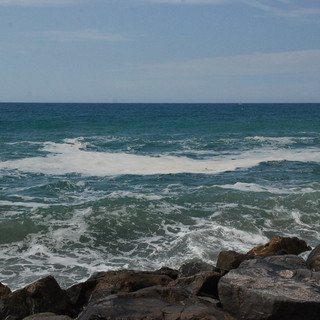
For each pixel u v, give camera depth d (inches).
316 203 677.9
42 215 590.9
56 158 1025.5
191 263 390.6
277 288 285.1
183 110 4485.7
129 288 350.3
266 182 832.9
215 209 642.8
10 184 786.2
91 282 361.4
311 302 268.8
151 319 260.2
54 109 4525.1
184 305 284.5
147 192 736.3
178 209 637.3
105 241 538.3
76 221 581.6
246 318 281.0
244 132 1728.6
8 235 540.1
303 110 4650.6
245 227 582.2
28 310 335.3
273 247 468.8
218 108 5516.7
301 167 986.7
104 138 1443.2
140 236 553.9
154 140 1409.9
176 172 902.4
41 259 485.4
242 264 354.3
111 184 798.5
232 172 916.0
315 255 365.4
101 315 263.6
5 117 2513.5
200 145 1302.9
